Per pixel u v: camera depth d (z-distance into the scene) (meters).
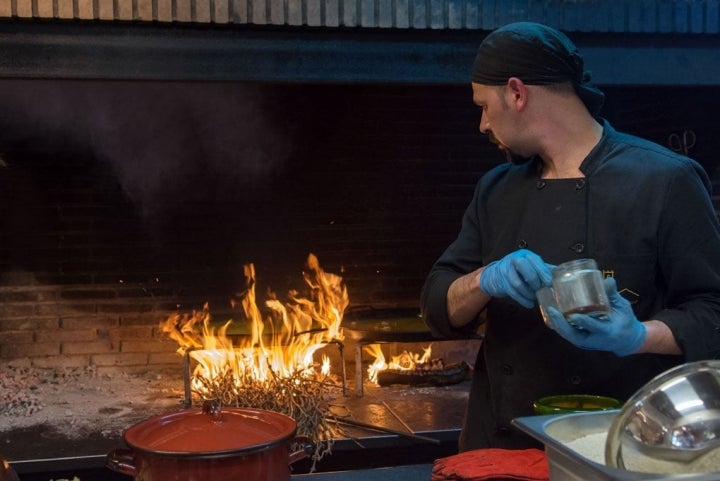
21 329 3.45
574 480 0.78
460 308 1.34
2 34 2.26
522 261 1.11
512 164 1.47
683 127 3.22
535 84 1.28
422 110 3.58
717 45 2.63
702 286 1.23
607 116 3.58
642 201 1.27
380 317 3.26
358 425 2.49
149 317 3.51
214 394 2.51
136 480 0.89
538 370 1.34
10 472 0.91
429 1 2.40
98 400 3.01
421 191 3.62
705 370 0.75
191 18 2.28
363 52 2.46
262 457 0.87
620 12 2.51
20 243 3.42
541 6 2.47
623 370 1.30
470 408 1.48
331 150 3.54
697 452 0.70
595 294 0.98
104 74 2.31
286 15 2.33
